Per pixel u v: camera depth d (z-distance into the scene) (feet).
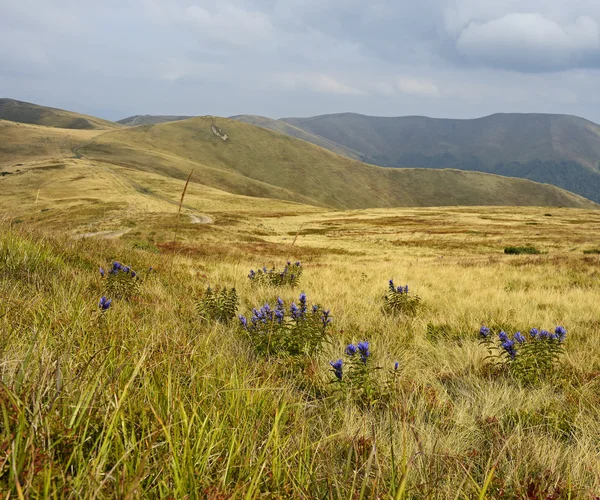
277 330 14.49
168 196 380.58
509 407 11.09
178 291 24.09
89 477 3.69
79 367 6.43
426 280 43.16
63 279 18.29
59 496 3.61
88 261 26.20
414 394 10.82
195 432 5.45
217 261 55.93
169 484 4.54
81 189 323.57
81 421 4.85
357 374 11.05
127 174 453.99
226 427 5.93
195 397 6.44
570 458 7.90
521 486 6.42
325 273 45.44
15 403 4.18
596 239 174.19
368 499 4.98
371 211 376.27
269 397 7.89
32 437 3.71
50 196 288.71
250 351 13.56
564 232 213.87
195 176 622.95
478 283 41.14
